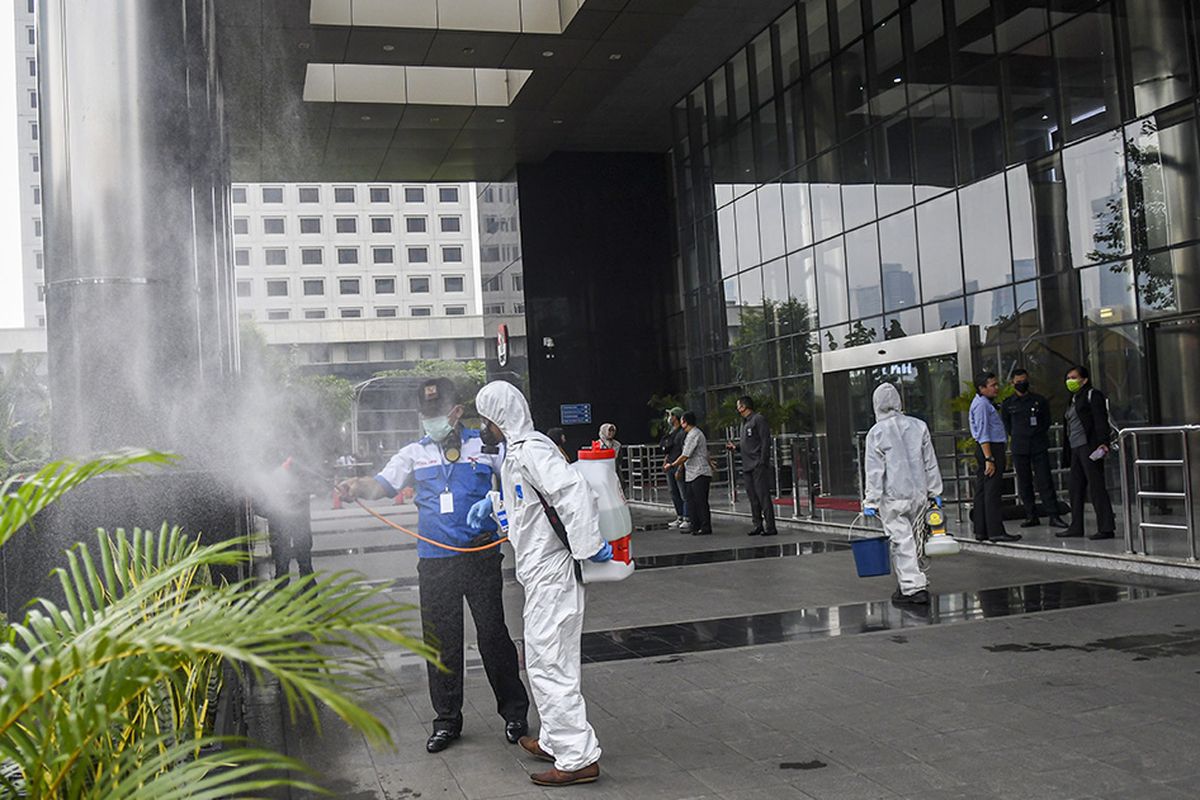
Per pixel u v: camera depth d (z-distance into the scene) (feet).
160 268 14.66
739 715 16.87
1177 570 27.27
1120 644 20.11
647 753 15.14
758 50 68.49
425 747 16.06
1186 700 16.14
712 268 76.79
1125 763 13.51
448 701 15.94
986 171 48.08
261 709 18.86
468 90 70.23
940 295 51.34
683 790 13.47
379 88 68.33
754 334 70.64
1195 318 38.27
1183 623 21.62
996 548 34.37
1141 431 29.01
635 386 89.81
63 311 14.47
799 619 24.95
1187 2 38.17
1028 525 39.22
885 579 30.42
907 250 53.88
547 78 64.75
